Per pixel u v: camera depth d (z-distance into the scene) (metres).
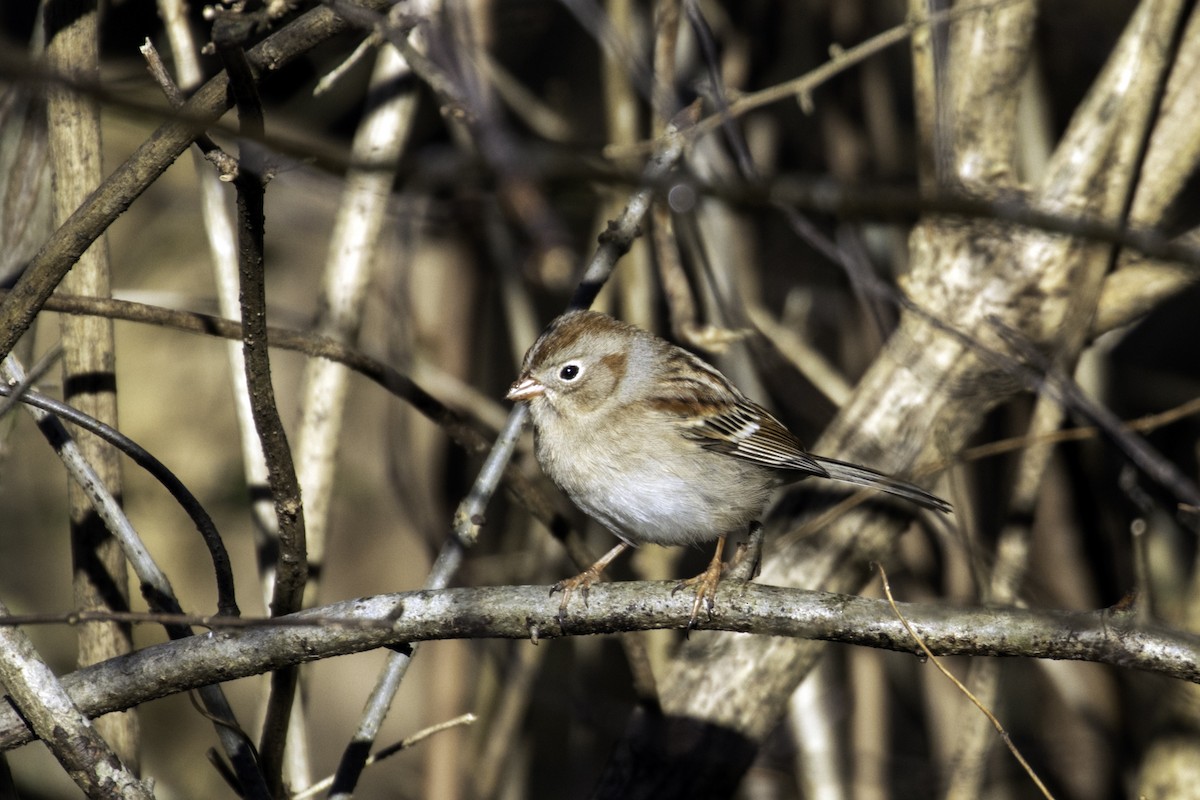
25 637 5.96
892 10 13.23
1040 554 11.22
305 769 8.13
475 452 8.37
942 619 5.91
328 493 8.88
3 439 8.38
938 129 8.54
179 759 13.14
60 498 13.25
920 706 12.72
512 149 4.48
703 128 8.14
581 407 8.84
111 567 7.75
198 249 14.05
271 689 6.77
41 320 9.91
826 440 9.52
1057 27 13.41
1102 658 5.74
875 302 9.66
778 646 8.74
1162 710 9.33
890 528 9.27
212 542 6.32
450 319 12.88
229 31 4.95
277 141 4.37
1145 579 9.10
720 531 8.92
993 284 9.16
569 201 11.64
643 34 11.66
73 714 5.89
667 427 8.73
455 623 6.18
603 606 6.23
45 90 7.29
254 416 5.86
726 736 8.55
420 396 8.07
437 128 11.92
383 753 7.02
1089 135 9.14
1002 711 12.20
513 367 14.39
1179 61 9.55
